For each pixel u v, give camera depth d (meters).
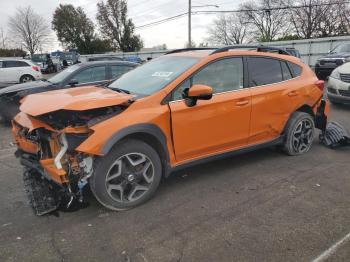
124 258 2.82
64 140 3.28
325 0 49.22
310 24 51.72
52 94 3.90
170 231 3.19
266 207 3.60
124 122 3.35
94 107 3.23
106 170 3.33
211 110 3.96
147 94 3.75
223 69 4.20
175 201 3.77
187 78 3.87
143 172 3.59
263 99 4.49
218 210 3.55
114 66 8.25
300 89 4.96
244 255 2.82
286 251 2.86
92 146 3.15
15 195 4.02
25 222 3.39
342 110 8.38
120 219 3.41
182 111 3.73
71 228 3.26
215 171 4.59
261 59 4.64
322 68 14.56
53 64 35.06
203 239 3.05
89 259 2.82
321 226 3.21
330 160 4.98
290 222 3.30
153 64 4.59
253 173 4.51
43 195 3.74
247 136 4.44
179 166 3.90
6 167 5.02
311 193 3.91
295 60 5.16
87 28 66.25
